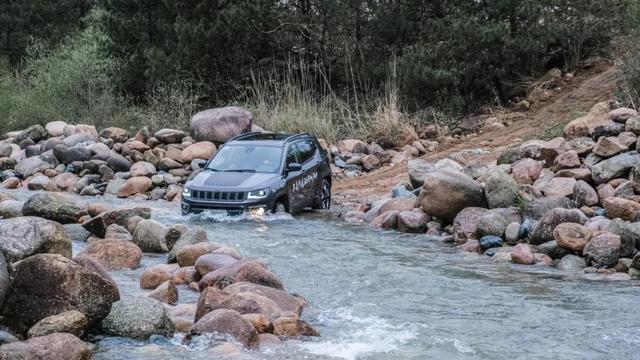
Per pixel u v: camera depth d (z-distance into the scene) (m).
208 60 28.58
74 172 22.88
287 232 14.66
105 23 29.83
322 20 28.97
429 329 8.34
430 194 14.81
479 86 27.09
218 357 7.15
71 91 29.61
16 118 28.42
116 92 30.03
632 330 8.31
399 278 10.86
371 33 28.22
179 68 28.08
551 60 28.48
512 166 16.59
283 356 7.29
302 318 8.76
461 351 7.60
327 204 18.39
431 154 23.42
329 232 14.72
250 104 27.52
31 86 31.20
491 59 26.22
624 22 24.36
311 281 10.69
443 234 14.34
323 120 25.36
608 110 20.09
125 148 23.72
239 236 14.16
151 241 12.88
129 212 14.16
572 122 17.45
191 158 22.70
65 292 7.64
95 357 7.11
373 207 16.62
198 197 16.30
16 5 38.31
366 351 7.53
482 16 26.17
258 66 29.67
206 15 29.12
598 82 25.33
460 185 14.66
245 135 18.36
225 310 7.77
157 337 7.71
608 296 9.80
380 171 22.50
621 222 12.26
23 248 9.23
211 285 9.82
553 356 7.47
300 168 16.73
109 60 29.53
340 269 11.46
